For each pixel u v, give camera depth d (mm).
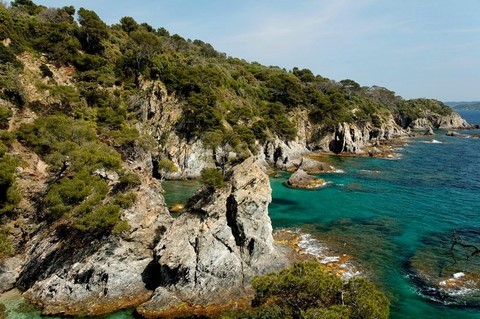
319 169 97312
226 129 98875
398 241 49031
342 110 140750
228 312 32938
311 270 24672
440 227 54406
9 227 39531
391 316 31625
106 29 104062
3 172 38719
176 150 90938
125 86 97812
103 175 44875
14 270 37781
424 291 35875
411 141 169875
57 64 86438
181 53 132750
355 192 76625
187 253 36375
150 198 44250
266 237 39469
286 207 66000
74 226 38000
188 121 92875
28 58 80562
